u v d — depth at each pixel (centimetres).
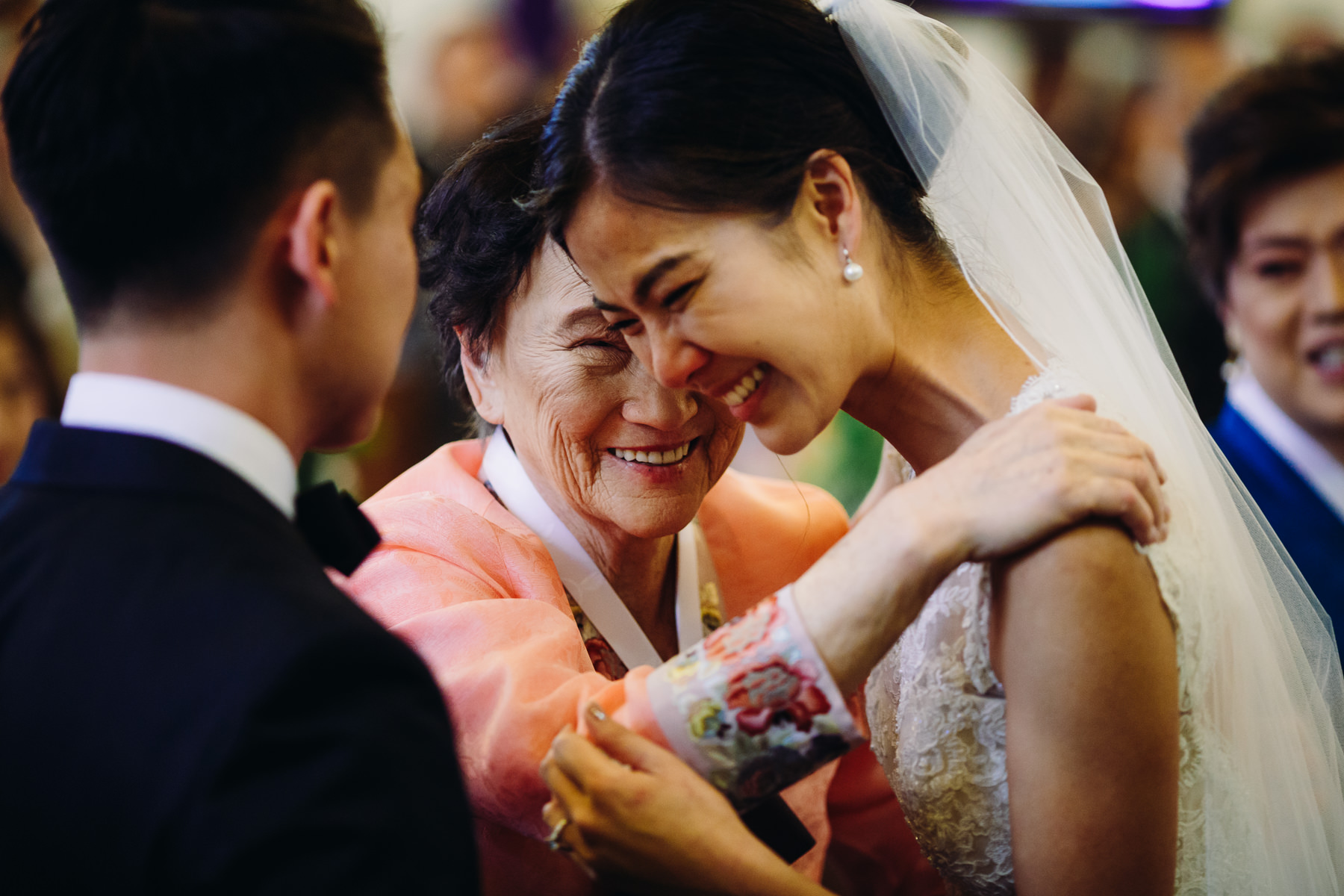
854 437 346
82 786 81
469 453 185
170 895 78
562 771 117
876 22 130
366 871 77
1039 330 136
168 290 92
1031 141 146
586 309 149
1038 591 116
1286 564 162
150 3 91
